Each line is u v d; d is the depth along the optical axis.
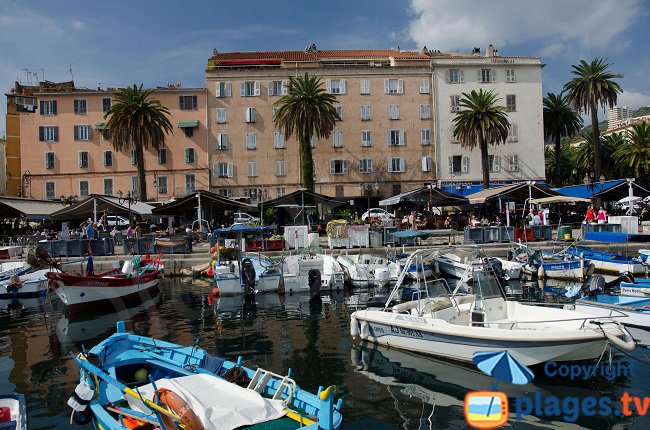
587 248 27.69
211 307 18.89
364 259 24.41
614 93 47.62
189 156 52.69
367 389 9.88
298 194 33.44
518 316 12.26
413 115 53.97
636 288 17.12
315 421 6.89
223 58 56.75
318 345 13.12
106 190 52.72
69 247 28.33
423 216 37.41
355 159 53.56
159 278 23.70
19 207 34.97
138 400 7.51
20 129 53.41
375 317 12.91
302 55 58.19
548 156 77.75
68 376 11.09
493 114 46.38
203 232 34.09
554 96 54.75
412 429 8.13
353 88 53.75
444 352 11.46
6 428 7.25
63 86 57.19
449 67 54.28
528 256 25.34
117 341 10.63
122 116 44.41
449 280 22.81
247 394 7.48
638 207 42.50
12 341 14.52
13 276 22.42
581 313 11.47
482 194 36.94
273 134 53.03
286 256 25.64
